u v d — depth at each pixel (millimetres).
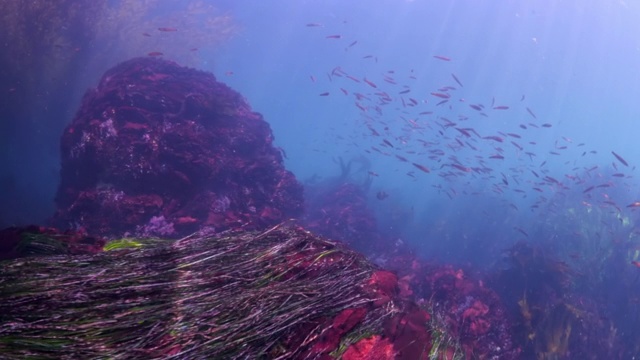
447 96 15992
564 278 12031
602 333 10703
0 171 17344
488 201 26875
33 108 18281
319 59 95875
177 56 23359
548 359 8430
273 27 78312
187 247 3521
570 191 21734
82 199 8398
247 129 11898
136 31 21547
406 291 6645
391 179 60000
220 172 9750
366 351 2830
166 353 2373
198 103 10922
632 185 23141
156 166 8812
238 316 2738
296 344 2717
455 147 20094
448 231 24203
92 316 2510
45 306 2502
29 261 2920
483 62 75625
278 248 3625
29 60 17016
